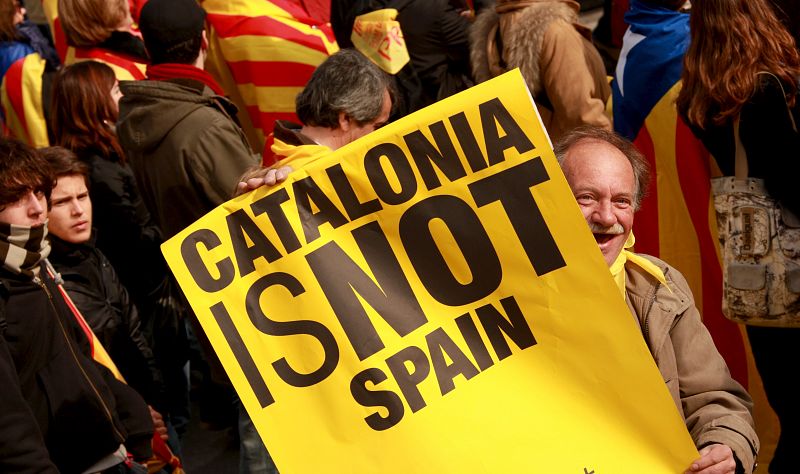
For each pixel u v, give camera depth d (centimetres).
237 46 676
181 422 596
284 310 288
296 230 290
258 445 466
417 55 647
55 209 471
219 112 489
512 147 284
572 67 554
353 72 409
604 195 304
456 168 286
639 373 277
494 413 279
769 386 462
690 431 311
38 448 319
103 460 364
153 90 481
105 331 484
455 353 284
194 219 484
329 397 284
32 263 347
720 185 450
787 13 459
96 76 556
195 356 630
